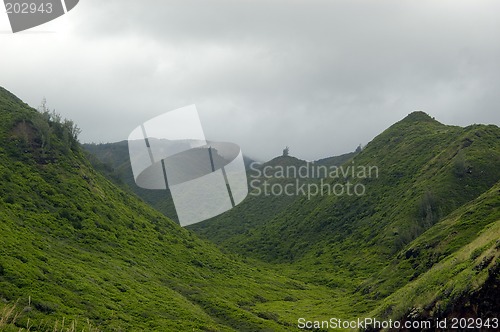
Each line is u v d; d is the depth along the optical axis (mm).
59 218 77688
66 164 93812
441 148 153500
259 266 122375
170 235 99938
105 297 57188
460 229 82062
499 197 86188
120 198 100375
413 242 92062
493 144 137750
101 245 76500
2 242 58781
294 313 77875
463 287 46875
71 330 23484
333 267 123312
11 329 36594
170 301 64375
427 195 119938
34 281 52781
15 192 77562
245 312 68562
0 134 92000
